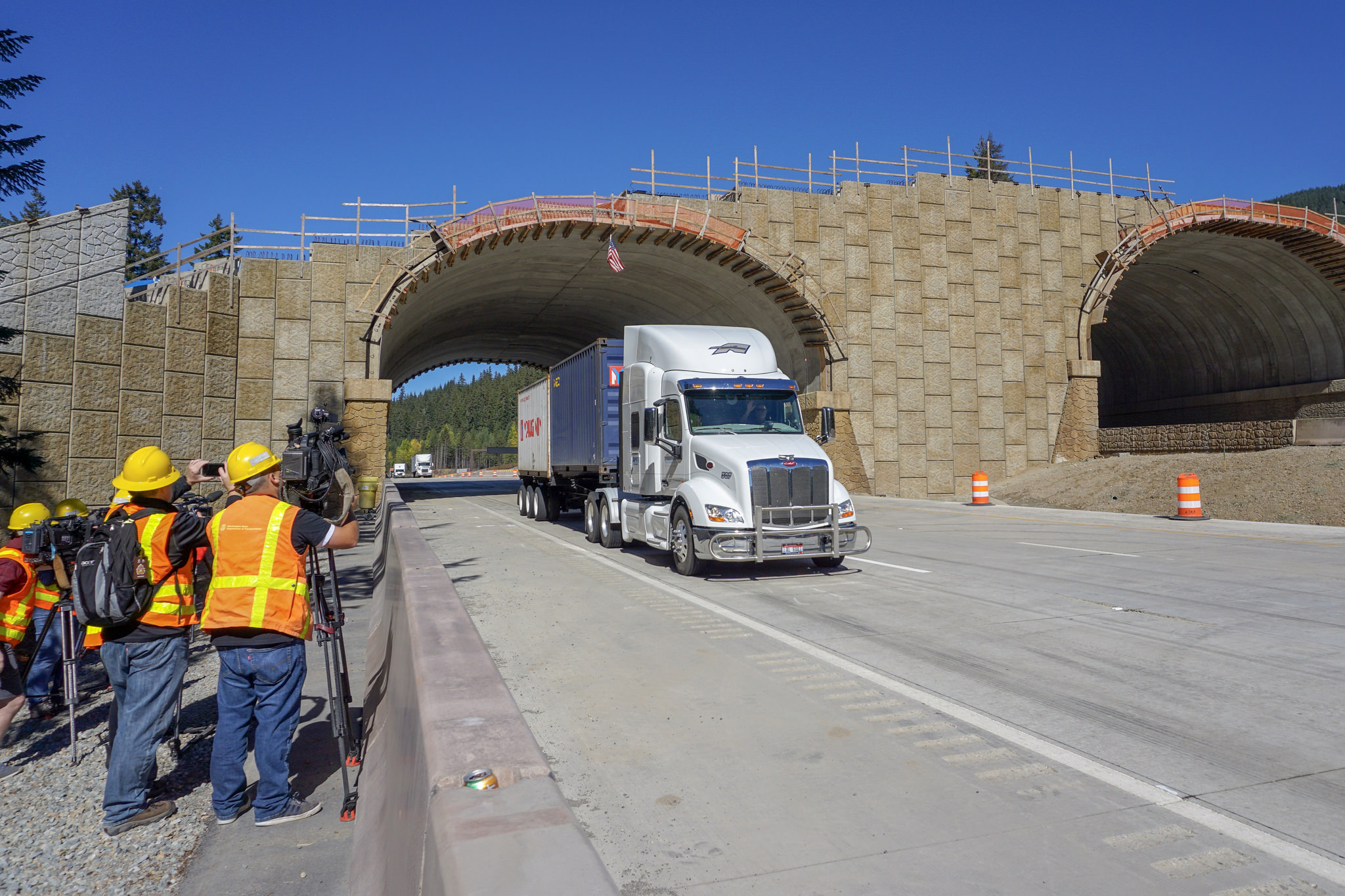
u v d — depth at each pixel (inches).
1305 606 335.6
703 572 454.9
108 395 838.5
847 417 1238.9
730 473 429.7
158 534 177.5
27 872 156.6
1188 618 316.8
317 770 199.2
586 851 70.1
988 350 1323.8
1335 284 1432.1
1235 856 131.5
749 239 1202.0
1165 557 492.4
